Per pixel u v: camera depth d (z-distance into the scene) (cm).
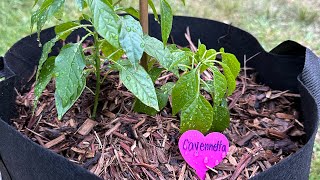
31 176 30
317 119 30
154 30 46
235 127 36
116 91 38
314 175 49
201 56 33
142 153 32
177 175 31
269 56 41
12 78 35
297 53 39
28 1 84
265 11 82
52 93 39
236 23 79
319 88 35
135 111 36
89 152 32
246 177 31
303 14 79
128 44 28
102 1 28
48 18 30
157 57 32
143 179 31
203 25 46
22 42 41
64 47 30
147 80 30
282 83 41
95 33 32
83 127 34
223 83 32
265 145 34
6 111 35
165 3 32
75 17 76
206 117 31
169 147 33
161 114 36
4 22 76
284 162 27
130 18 29
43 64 32
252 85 42
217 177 31
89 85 39
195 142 31
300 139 35
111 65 34
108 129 34
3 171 35
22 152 29
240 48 44
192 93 31
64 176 27
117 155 32
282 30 77
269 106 39
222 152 32
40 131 34
